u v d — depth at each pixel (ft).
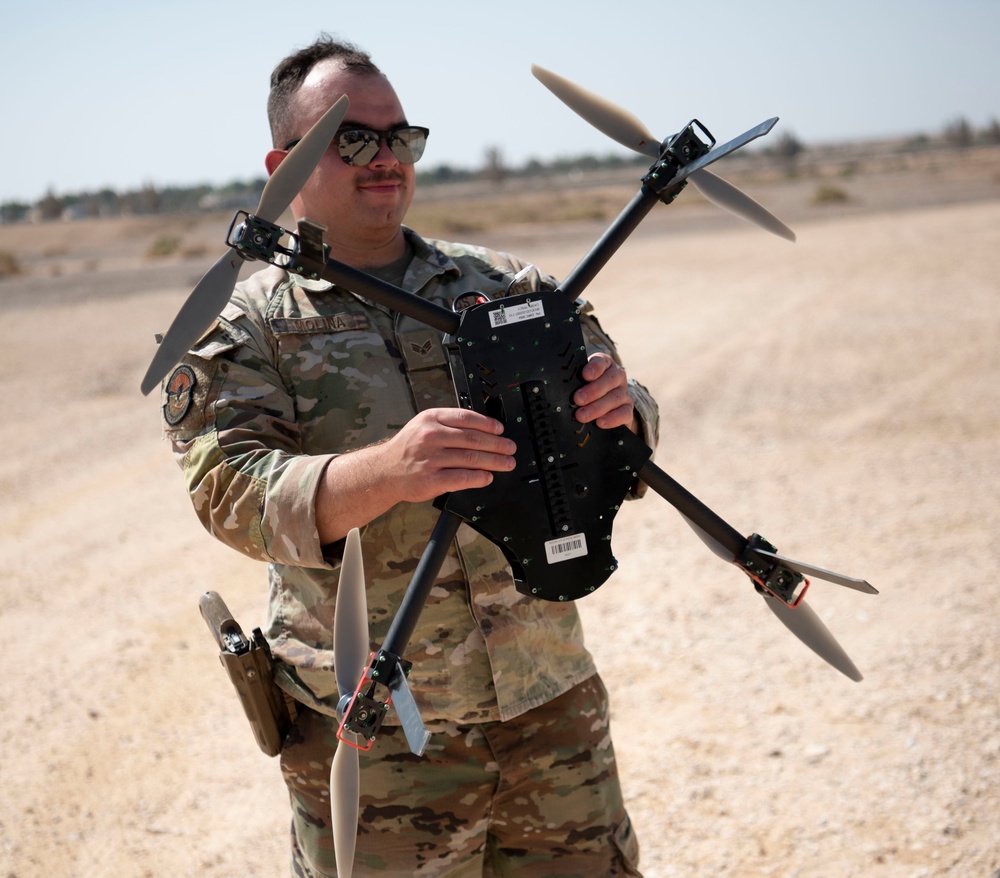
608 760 6.42
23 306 60.18
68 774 11.82
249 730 12.81
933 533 17.67
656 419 6.45
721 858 9.67
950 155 305.53
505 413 5.20
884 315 38.99
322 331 5.95
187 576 17.71
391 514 5.90
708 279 53.52
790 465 21.98
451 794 6.05
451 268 6.32
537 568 5.35
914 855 9.53
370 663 4.92
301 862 6.39
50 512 21.31
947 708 12.07
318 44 6.20
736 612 15.26
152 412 29.99
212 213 271.90
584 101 5.80
